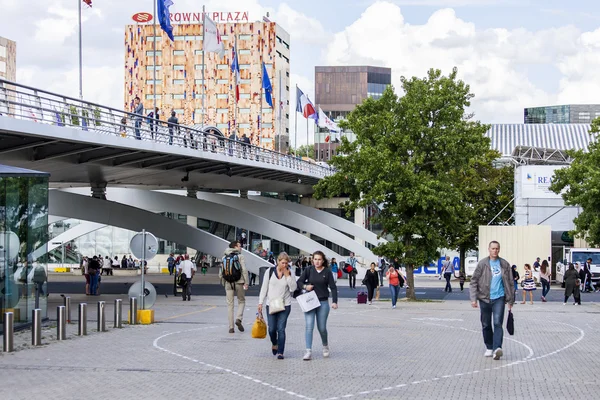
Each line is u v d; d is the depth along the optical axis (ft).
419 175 138.51
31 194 75.05
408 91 144.87
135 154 132.77
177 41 465.47
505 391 43.73
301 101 264.72
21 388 43.68
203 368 51.03
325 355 56.75
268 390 43.47
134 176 164.45
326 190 145.48
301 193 290.35
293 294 55.93
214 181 206.59
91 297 133.69
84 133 105.40
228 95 465.47
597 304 129.18
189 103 464.65
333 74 591.78
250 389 43.70
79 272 249.14
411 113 139.54
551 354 59.98
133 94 465.47
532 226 193.57
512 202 233.96
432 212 138.92
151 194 189.57
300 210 267.39
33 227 75.36
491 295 56.49
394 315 99.35
